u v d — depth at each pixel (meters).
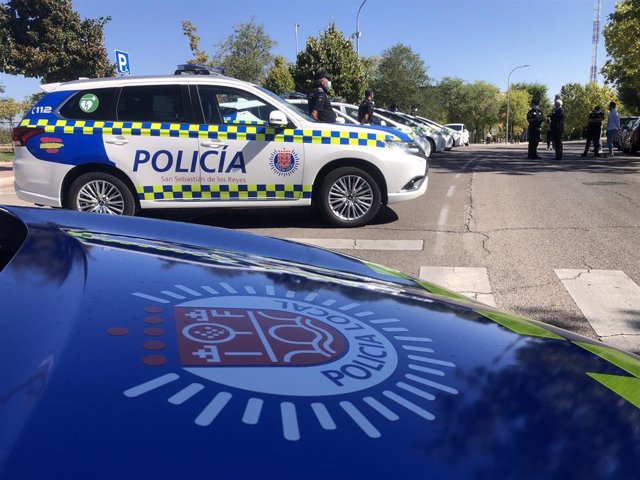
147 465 0.62
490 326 1.38
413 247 5.64
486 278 4.61
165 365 0.83
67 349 0.81
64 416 0.67
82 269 1.17
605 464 0.79
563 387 1.03
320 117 8.39
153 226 2.00
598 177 11.12
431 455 0.74
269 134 6.34
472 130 82.31
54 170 6.27
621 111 65.88
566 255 5.25
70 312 0.93
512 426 0.85
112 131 6.24
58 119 6.29
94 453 0.62
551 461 0.77
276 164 6.38
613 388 1.08
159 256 1.45
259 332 1.04
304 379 0.88
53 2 15.98
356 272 1.90
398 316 1.32
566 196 8.59
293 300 1.29
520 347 1.24
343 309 1.30
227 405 0.76
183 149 6.28
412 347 1.11
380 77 46.75
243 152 6.32
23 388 0.70
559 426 0.87
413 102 46.94
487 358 1.12
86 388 0.73
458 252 5.43
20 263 1.18
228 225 6.90
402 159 6.55
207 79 6.36
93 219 1.93
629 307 3.92
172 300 1.12
